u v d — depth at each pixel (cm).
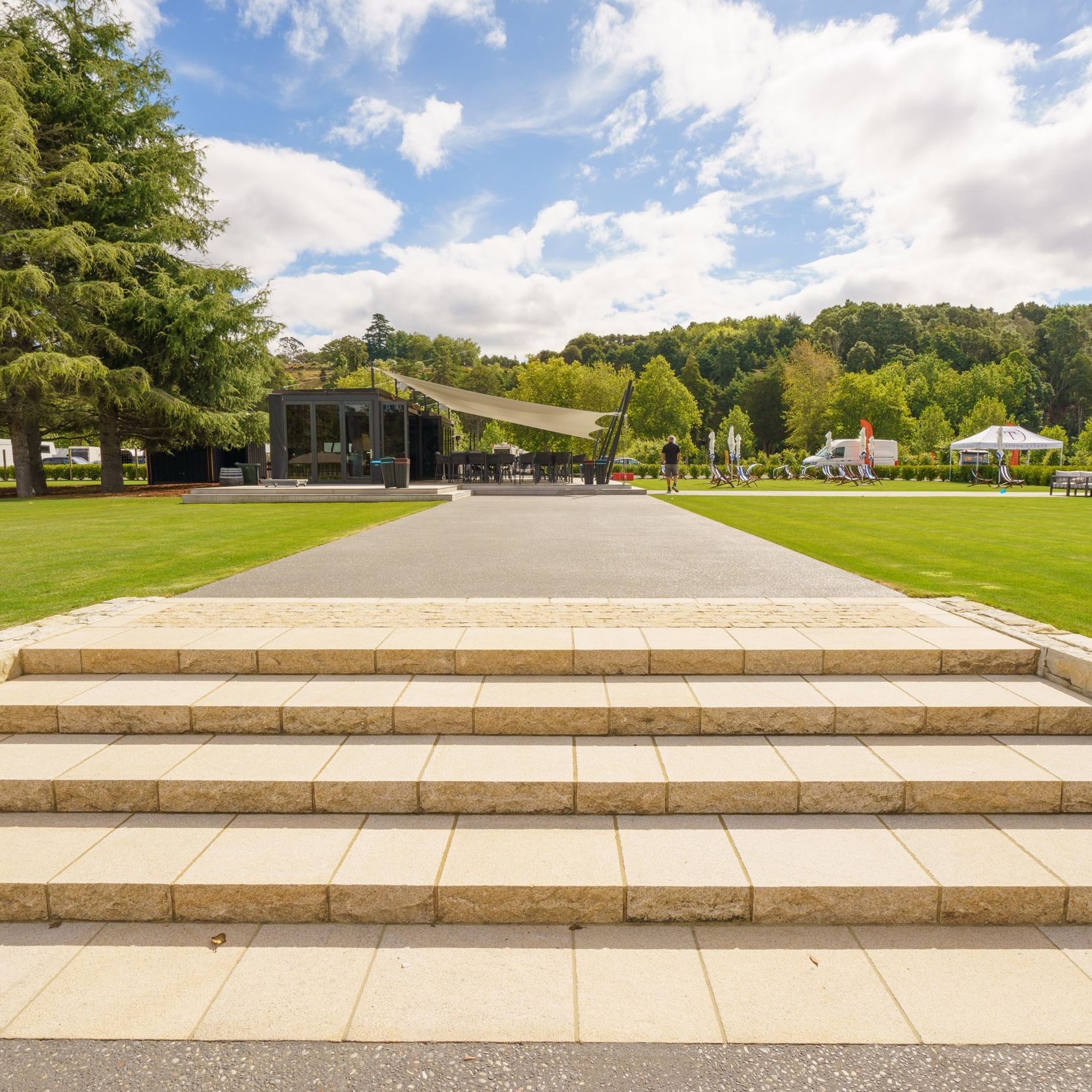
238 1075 189
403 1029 205
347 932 249
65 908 255
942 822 294
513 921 253
